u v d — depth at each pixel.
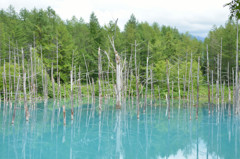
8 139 11.04
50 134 12.19
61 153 9.14
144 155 9.12
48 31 40.44
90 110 21.44
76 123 15.26
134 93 35.19
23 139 11.09
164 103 27.73
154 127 14.28
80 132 12.78
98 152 9.39
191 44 48.38
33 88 21.38
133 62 40.47
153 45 42.56
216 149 9.91
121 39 43.38
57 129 13.36
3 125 14.09
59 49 37.25
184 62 35.19
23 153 9.03
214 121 16.23
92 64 43.53
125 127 14.23
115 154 9.17
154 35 50.84
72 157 8.68
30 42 40.75
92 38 46.84
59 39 38.50
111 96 34.91
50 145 10.25
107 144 10.58
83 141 11.02
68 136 11.86
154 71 35.66
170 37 50.78
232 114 19.38
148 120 16.61
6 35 38.94
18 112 19.20
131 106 24.95
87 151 9.51
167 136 12.10
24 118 16.56
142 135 12.30
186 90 34.00
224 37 40.41
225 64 40.31
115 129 13.66
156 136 12.11
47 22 41.84
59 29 39.19
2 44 36.41
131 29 49.44
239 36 38.12
